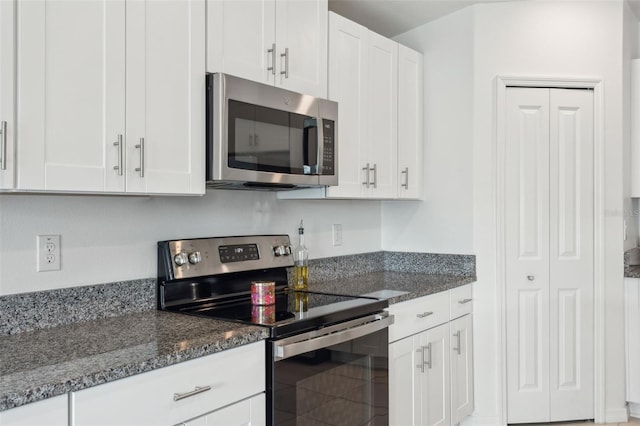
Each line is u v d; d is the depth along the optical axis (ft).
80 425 3.89
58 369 4.05
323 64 7.89
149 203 6.70
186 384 4.68
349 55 8.50
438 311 8.87
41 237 5.58
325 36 7.93
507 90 9.97
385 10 10.01
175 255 6.66
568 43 9.93
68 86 4.70
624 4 10.11
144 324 5.70
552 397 9.95
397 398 7.77
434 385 8.70
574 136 9.98
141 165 5.28
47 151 4.54
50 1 4.57
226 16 6.34
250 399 5.32
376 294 7.92
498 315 9.87
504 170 9.89
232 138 6.12
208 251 7.08
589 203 9.98
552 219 9.96
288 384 5.64
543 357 9.95
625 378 10.02
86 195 5.84
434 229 10.57
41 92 4.50
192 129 5.84
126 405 4.20
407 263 10.95
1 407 3.42
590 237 9.97
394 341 7.71
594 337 9.98
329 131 7.59
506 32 9.96
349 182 8.49
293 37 7.33
